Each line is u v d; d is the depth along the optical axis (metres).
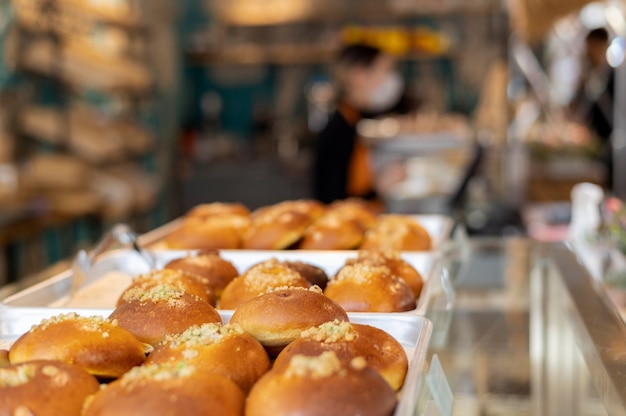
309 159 5.81
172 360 0.79
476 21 6.36
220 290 1.31
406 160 3.35
